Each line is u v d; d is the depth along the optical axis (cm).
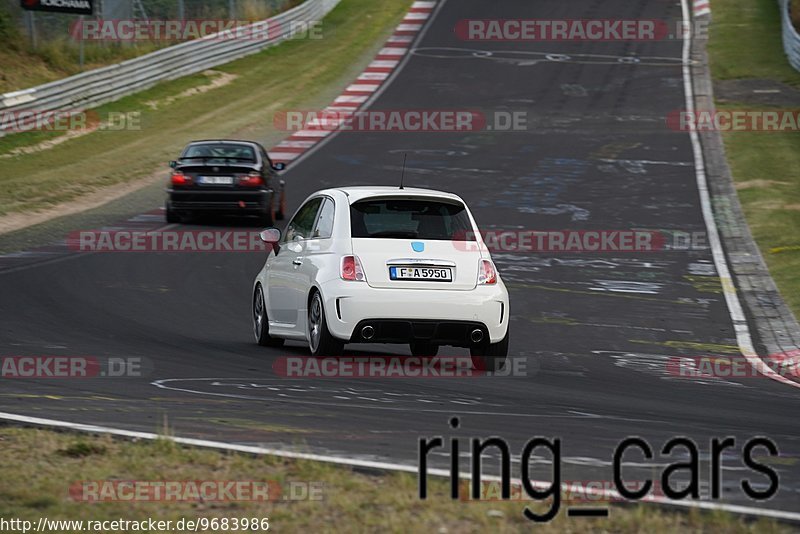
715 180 9112
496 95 12875
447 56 14788
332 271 3550
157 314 4816
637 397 3306
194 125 11662
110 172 9594
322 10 17300
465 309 3522
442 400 3048
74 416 2658
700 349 4512
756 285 5962
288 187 9006
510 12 17225
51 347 3862
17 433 2416
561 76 13688
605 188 8888
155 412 2736
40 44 13300
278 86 13500
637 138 10812
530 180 9206
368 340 3509
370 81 13662
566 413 2927
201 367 3525
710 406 3194
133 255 6406
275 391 3098
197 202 7450
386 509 1895
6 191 8638
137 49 14362
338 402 2948
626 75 13650
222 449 2311
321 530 1789
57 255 6347
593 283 6000
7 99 10662
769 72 13562
